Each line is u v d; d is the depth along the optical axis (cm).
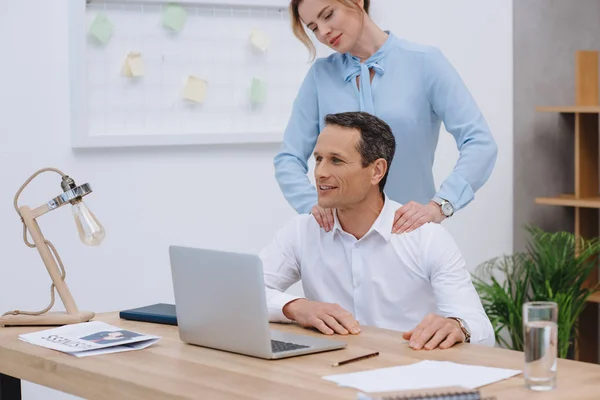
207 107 435
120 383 210
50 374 231
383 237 277
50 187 401
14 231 393
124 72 412
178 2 421
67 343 247
